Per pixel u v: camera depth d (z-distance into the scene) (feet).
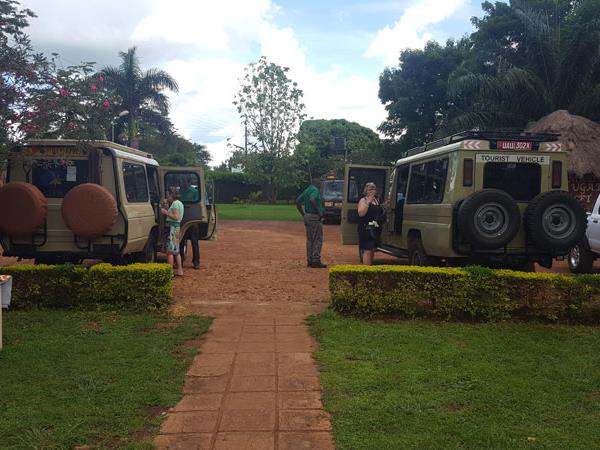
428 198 29.40
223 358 17.43
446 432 12.21
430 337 19.33
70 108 24.09
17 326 20.44
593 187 59.47
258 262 40.24
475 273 21.75
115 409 13.33
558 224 25.26
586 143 58.29
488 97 76.28
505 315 21.71
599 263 42.98
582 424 12.70
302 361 17.13
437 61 106.93
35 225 26.32
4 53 22.06
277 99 122.93
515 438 11.95
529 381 15.21
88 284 22.84
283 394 14.53
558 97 74.02
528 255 26.17
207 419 13.05
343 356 17.35
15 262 37.45
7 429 12.20
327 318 21.74
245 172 129.39
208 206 41.65
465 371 15.93
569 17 77.30
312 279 31.91
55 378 15.31
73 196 26.20
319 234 37.22
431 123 108.88
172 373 15.92
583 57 71.36
